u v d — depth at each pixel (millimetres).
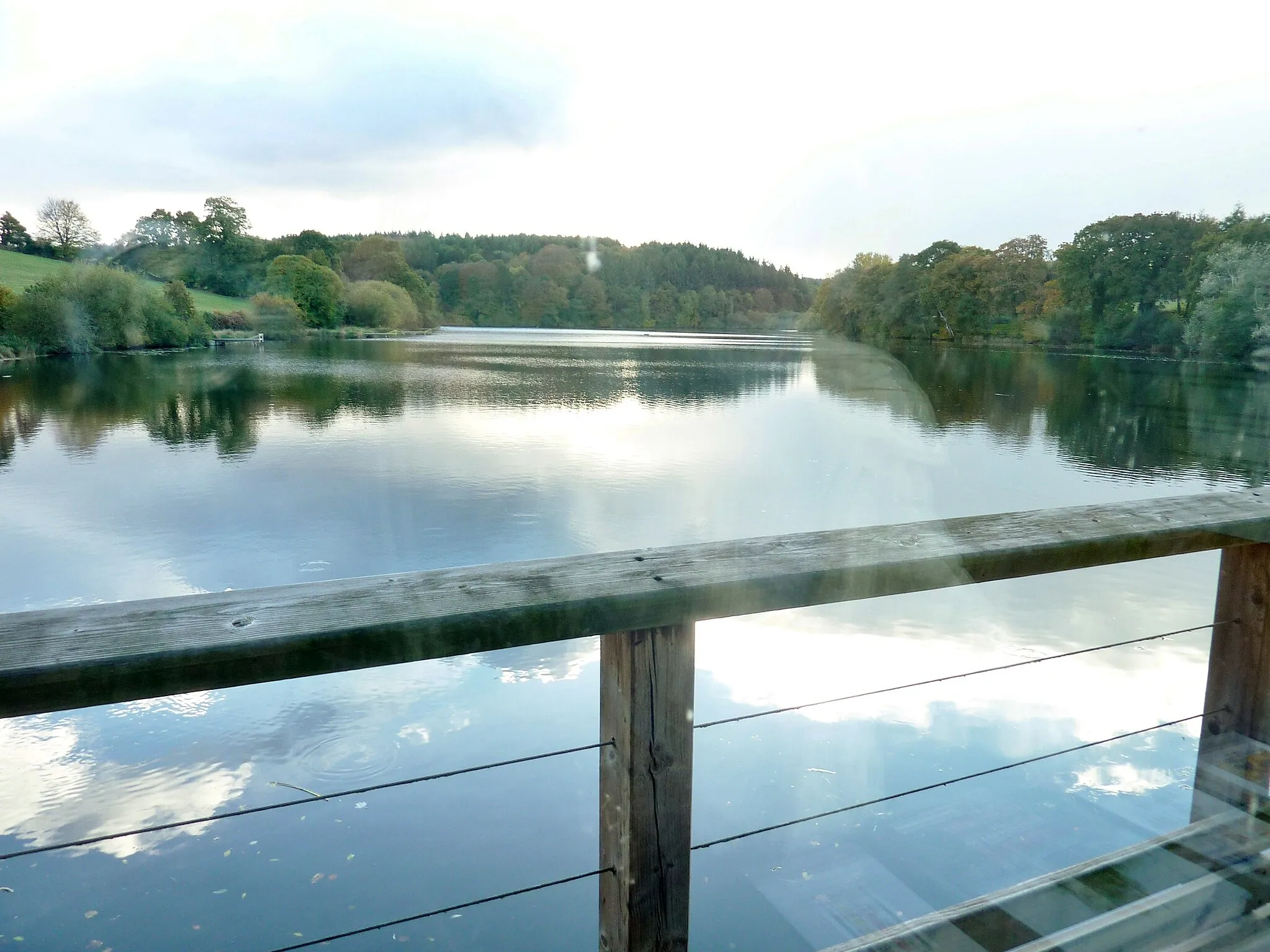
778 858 1699
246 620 674
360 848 2445
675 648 822
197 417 2090
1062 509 924
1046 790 1510
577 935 2107
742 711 2170
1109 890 1143
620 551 870
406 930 2082
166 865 2346
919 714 1881
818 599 828
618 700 838
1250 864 1175
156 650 612
